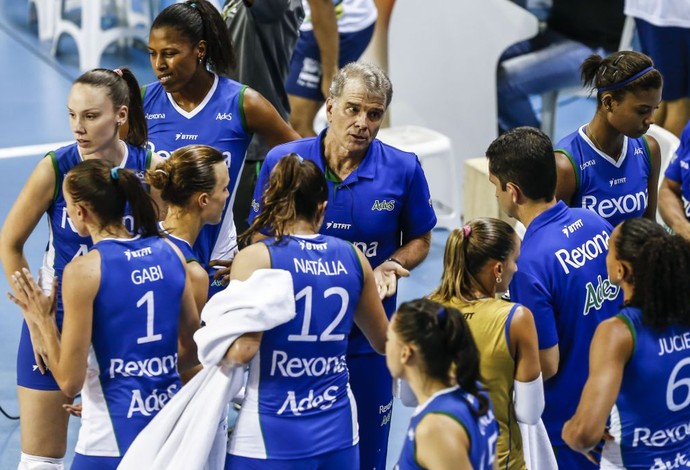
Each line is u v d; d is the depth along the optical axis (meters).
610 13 21.28
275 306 8.81
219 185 10.16
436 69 21.16
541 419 10.46
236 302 8.85
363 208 10.66
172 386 9.72
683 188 13.10
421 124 21.55
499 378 9.34
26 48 30.59
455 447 7.52
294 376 9.19
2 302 17.23
